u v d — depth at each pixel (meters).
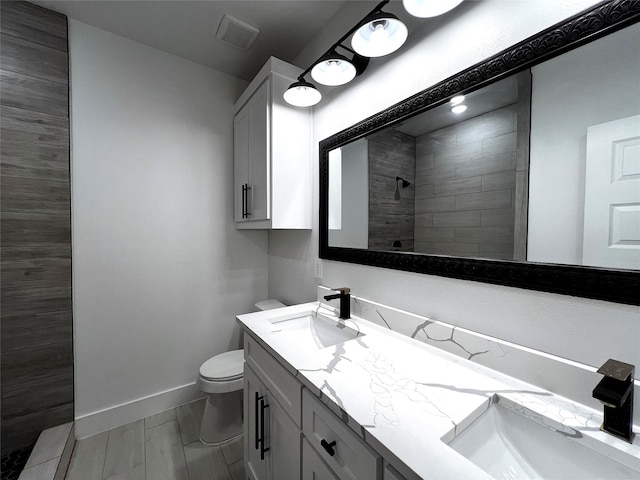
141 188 1.85
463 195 0.93
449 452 0.53
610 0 0.63
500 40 0.84
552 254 0.73
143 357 1.89
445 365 0.89
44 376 1.55
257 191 1.75
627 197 0.62
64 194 1.58
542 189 0.75
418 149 1.08
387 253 1.21
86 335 1.69
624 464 0.55
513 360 0.80
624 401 0.56
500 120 0.83
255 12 1.55
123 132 1.78
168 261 1.96
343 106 1.48
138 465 1.48
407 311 1.15
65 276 1.59
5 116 1.42
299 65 1.89
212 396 1.67
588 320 0.68
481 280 0.88
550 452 0.64
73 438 1.59
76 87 1.62
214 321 2.16
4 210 1.43
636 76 0.60
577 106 0.68
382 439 0.56
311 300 1.79
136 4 1.50
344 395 0.71
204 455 1.55
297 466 0.89
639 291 0.59
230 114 2.20
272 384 1.04
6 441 1.46
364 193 1.33
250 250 2.32
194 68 2.04
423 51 1.07
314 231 1.73
